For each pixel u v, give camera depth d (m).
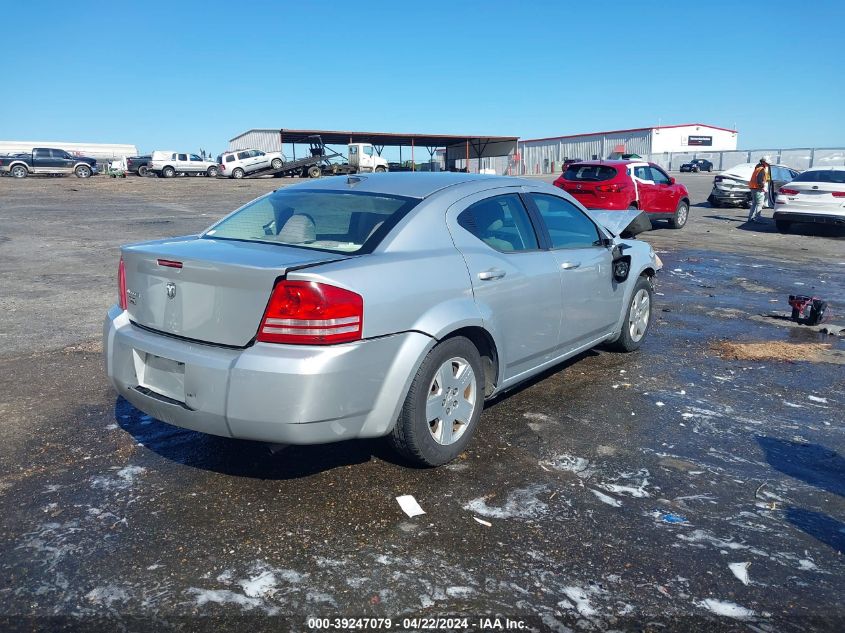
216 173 42.78
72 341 6.30
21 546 3.03
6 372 5.39
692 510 3.43
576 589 2.79
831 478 3.81
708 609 2.68
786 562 3.00
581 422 4.52
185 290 3.38
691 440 4.28
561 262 4.72
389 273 3.43
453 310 3.69
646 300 6.20
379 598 2.71
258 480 3.66
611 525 3.27
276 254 3.44
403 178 4.38
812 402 5.02
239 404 3.14
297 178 43.41
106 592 2.73
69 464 3.82
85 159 39.69
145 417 4.52
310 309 3.12
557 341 4.80
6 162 37.72
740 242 14.74
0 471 3.73
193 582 2.79
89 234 14.03
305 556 2.98
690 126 74.50
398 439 3.63
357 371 3.24
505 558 2.98
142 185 32.22
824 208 15.33
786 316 7.88
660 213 15.88
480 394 4.01
